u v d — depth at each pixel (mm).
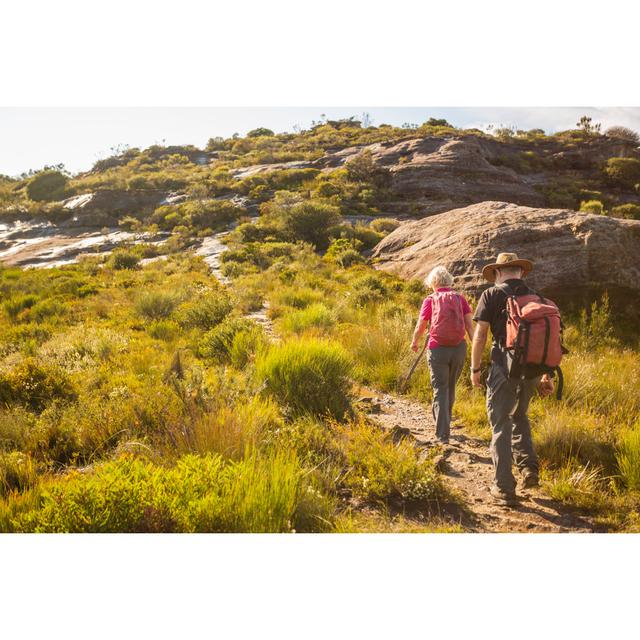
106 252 37844
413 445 4383
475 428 5199
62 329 11961
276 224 33594
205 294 14234
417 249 17969
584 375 6090
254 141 94500
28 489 3846
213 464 3422
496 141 63656
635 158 63219
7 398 5844
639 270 12500
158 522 3010
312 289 16000
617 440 4469
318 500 3350
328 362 5668
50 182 66812
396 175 49125
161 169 78625
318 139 80562
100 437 4691
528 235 13367
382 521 3361
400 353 7477
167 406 4918
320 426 4676
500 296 3752
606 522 3408
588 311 12125
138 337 9977
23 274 25375
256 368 5855
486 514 3512
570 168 62125
